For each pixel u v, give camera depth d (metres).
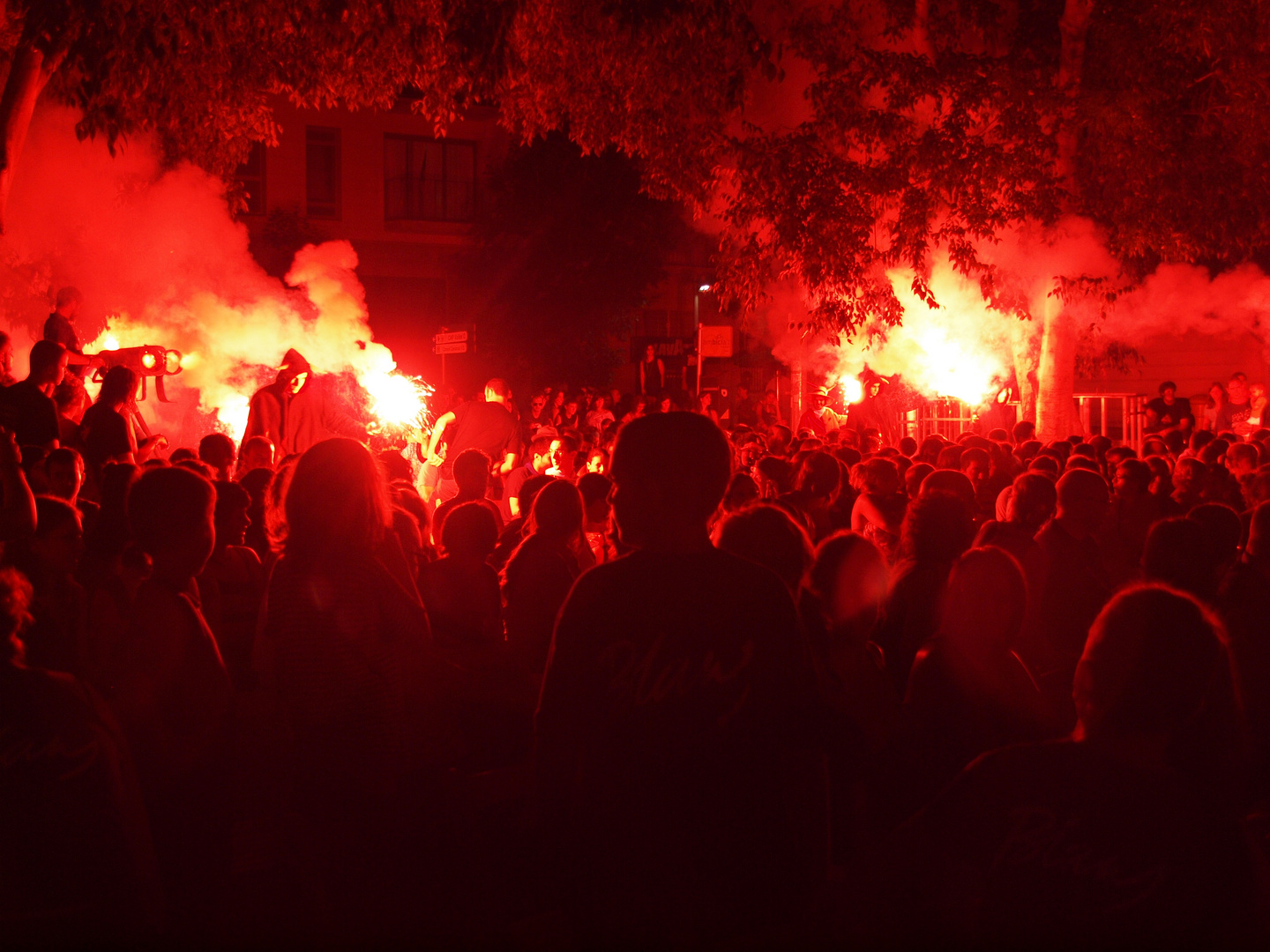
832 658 3.52
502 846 3.74
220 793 3.51
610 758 2.31
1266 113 14.45
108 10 9.48
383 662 3.45
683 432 2.46
